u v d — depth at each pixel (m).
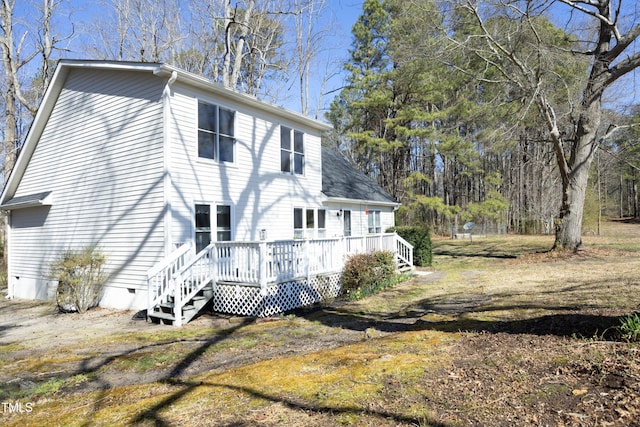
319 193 14.94
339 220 16.14
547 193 30.62
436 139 27.12
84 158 11.50
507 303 7.72
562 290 8.51
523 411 2.95
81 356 6.23
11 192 14.13
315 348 5.88
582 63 15.35
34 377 5.33
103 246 10.80
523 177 35.06
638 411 2.71
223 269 9.33
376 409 3.23
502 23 15.48
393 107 28.66
